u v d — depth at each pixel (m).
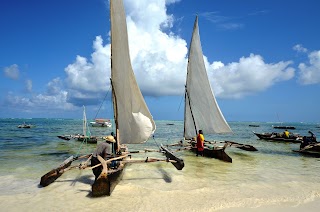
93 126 74.88
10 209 7.71
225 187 10.15
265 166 14.87
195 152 19.17
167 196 8.87
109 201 8.34
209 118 19.83
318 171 13.59
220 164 15.30
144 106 12.60
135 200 8.44
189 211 7.53
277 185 10.55
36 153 19.75
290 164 15.69
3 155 18.56
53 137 35.56
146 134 12.55
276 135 31.33
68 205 8.02
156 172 12.88
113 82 12.63
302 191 9.69
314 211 7.73
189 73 20.39
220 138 38.19
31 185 10.31
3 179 11.30
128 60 12.07
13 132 46.97
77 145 25.78
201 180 11.30
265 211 7.67
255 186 10.34
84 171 12.78
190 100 20.55
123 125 12.48
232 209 7.78
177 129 69.88
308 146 19.36
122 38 12.15
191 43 20.06
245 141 32.03
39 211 7.57
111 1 12.22
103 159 9.77
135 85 12.16
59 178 11.42
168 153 13.11
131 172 12.83
